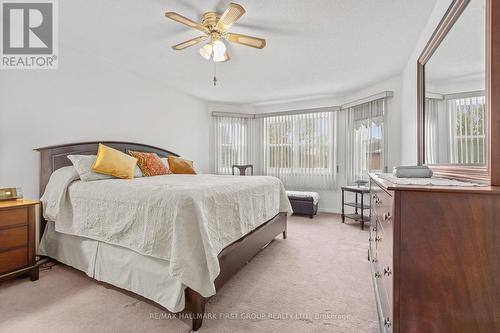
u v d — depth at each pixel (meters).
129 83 3.47
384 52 2.85
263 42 2.17
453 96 1.58
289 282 2.04
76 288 1.91
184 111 4.53
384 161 3.73
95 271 1.92
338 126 4.73
